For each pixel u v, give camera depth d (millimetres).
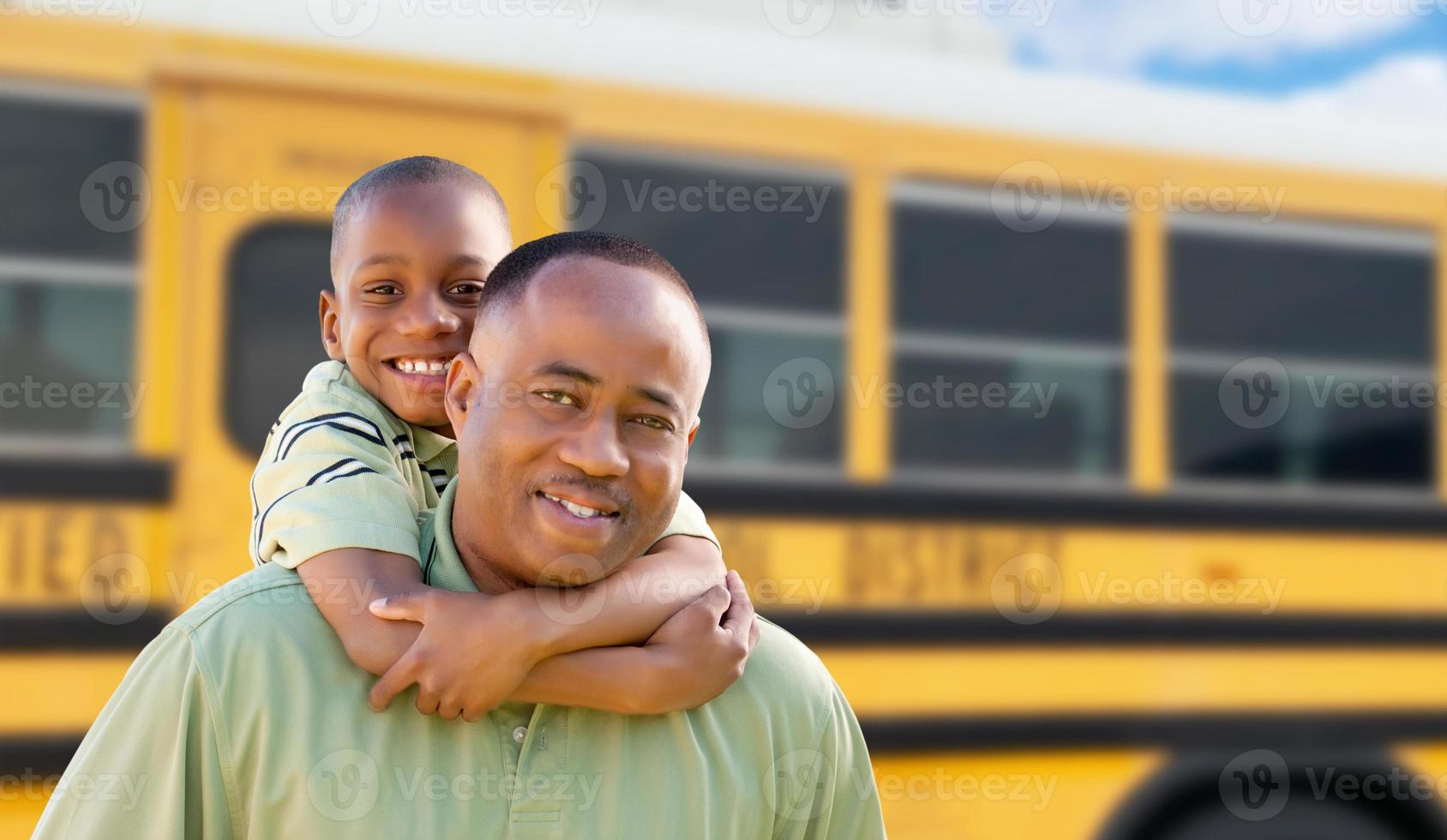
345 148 2973
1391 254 3729
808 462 3240
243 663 1310
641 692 1325
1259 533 3566
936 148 3387
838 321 3277
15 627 2717
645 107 3191
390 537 1457
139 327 2830
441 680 1291
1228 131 3625
